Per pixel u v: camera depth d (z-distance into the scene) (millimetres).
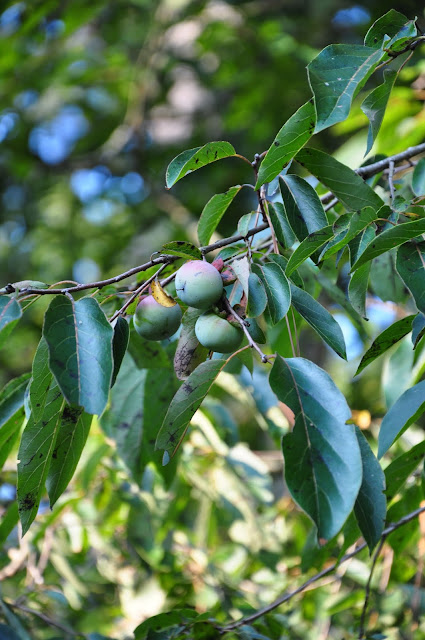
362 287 1128
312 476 996
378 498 1042
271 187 1162
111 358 1016
